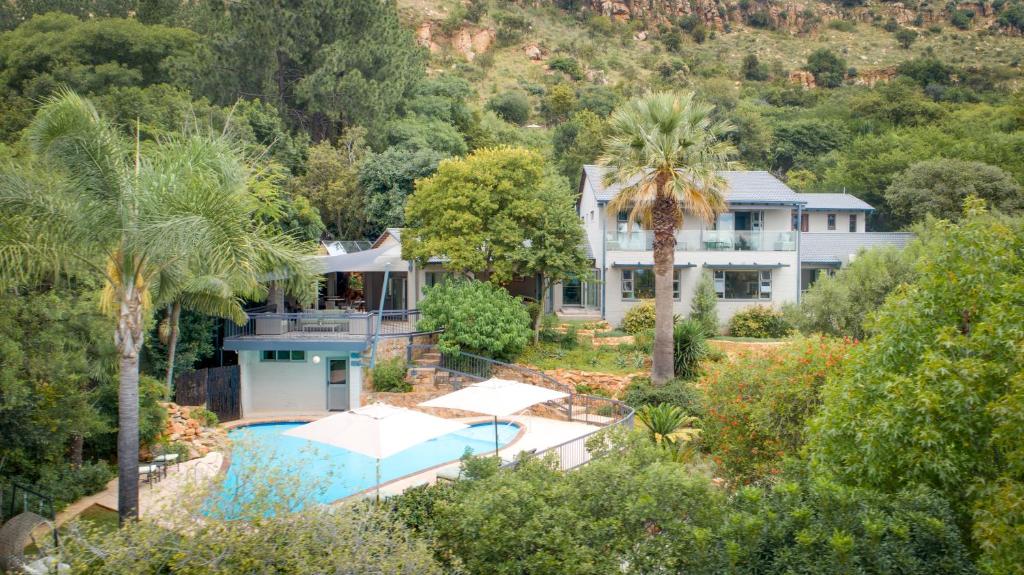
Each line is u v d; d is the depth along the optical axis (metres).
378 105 46.47
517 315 28.06
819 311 28.66
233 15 45.78
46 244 11.53
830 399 10.60
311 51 46.75
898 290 10.55
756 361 17.62
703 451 21.42
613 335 32.53
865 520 7.55
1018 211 45.47
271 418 25.50
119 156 11.80
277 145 42.56
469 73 108.69
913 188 49.44
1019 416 7.23
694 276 35.78
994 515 7.35
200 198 11.75
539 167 30.56
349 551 8.05
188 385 23.88
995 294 8.95
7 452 13.62
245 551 7.91
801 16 163.75
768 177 39.16
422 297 33.31
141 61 48.41
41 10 64.00
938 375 8.45
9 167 11.74
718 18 160.25
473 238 28.55
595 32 141.88
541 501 9.47
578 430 23.25
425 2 126.06
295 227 35.84
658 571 8.55
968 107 84.06
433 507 11.48
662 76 123.62
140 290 12.13
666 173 25.22
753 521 7.77
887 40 154.88
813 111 90.12
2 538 10.47
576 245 30.11
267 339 25.73
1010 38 152.50
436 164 42.69
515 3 144.50
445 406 17.08
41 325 13.77
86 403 15.03
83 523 8.23
